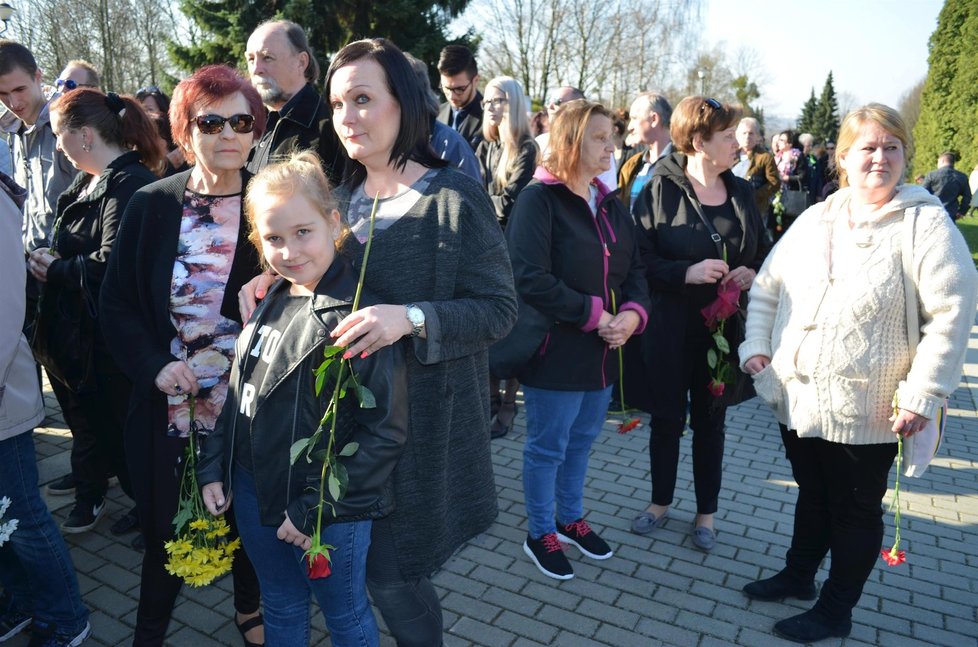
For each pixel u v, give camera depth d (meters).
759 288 2.89
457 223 1.85
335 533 1.80
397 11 18.75
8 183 2.25
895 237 2.42
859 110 2.49
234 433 1.94
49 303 2.90
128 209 2.27
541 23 29.89
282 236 1.73
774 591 3.06
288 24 3.15
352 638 1.91
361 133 1.84
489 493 2.07
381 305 1.70
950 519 3.87
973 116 24.48
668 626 2.89
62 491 3.91
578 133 2.79
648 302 3.07
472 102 5.45
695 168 3.32
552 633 2.84
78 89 2.89
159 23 25.91
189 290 2.25
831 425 2.53
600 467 4.40
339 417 1.75
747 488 4.18
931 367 2.33
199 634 2.81
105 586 3.10
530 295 2.80
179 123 2.21
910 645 2.81
